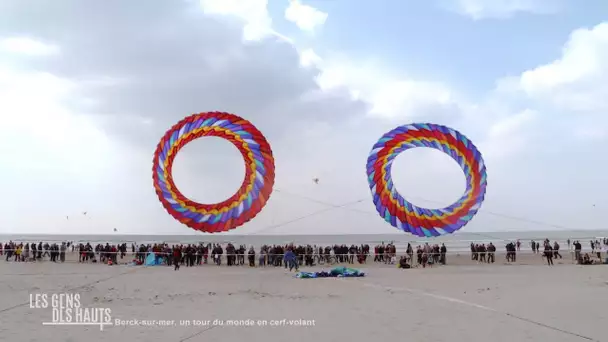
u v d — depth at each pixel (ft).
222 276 62.90
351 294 44.21
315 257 95.45
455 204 49.80
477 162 49.93
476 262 92.99
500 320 31.27
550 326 29.37
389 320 31.58
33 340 26.37
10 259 101.19
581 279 55.47
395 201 49.75
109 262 86.94
